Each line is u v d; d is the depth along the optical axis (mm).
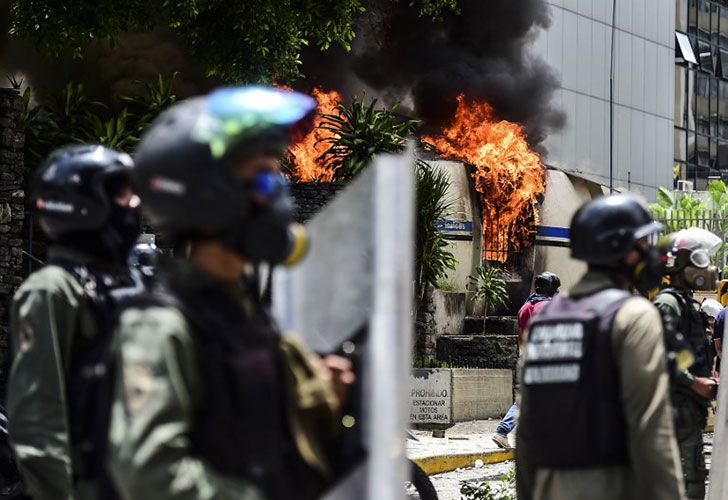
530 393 4324
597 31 45781
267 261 2580
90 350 3961
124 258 4246
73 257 4133
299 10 18750
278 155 2643
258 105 2508
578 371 4180
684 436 7496
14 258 13953
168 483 2346
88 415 3025
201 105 2555
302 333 2641
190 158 2502
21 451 3844
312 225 2604
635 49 48812
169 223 2561
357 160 19547
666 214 46031
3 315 13812
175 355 2424
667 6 51219
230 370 2465
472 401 18172
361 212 2525
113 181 4195
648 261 4441
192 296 2512
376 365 2395
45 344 3924
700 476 7535
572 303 4324
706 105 62531
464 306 23000
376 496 2361
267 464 2480
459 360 21016
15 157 14055
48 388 3875
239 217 2533
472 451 13922
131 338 2438
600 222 4344
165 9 18156
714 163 63188
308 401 2580
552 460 4230
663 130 51375
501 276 24891
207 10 19047
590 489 4148
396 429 2371
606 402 4145
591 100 45594
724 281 17484
